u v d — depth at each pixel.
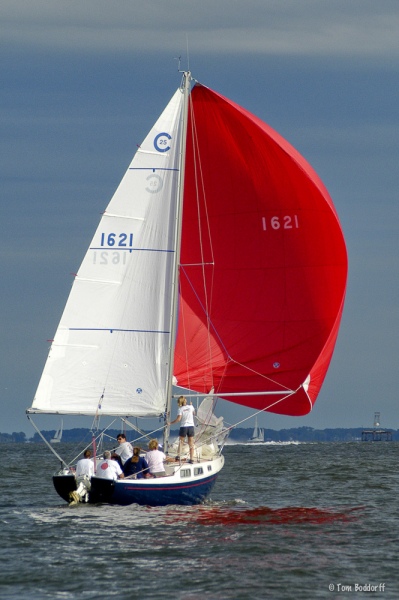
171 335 108.19
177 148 109.69
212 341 112.06
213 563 80.44
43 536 90.44
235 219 112.19
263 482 165.50
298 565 80.25
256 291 111.75
